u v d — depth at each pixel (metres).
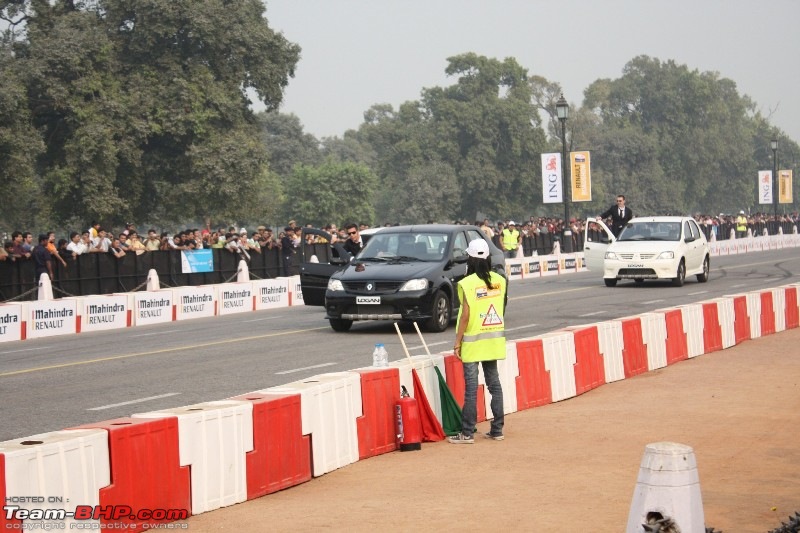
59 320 28.75
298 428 10.98
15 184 58.34
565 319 26.25
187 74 64.19
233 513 9.70
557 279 44.28
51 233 33.75
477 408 14.31
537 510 9.50
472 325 12.97
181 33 65.25
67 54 58.56
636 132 158.62
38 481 8.03
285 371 18.38
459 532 8.80
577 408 15.50
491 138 131.38
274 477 10.57
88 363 20.55
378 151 189.38
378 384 12.49
